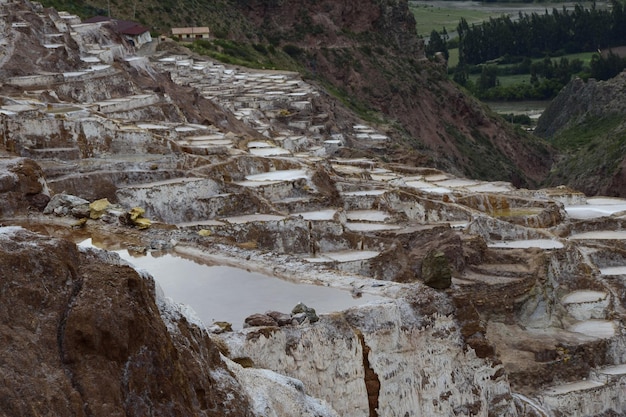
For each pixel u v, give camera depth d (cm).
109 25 10519
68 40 8744
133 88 8325
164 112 7944
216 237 4291
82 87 7825
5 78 7600
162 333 2288
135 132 6147
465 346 3731
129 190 5391
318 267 3816
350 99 16775
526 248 6131
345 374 3275
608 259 6488
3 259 2173
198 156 6219
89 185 5353
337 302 3503
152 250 3988
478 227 6397
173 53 14512
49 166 5488
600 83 18375
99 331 2159
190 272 3741
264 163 6419
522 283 5678
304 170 6469
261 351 3075
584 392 5278
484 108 17638
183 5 16975
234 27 17375
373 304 3472
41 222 4172
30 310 2148
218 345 2970
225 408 2388
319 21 18150
